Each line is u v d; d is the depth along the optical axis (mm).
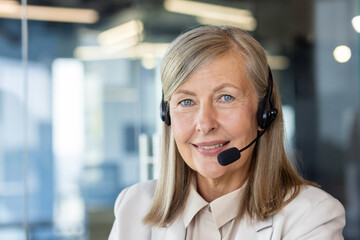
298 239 1297
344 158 4590
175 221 1436
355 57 4594
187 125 1323
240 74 1296
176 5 4492
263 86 1345
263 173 1386
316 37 4605
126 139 4418
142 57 4434
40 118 4441
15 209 4520
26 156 4430
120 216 1521
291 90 4578
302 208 1328
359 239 4641
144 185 1602
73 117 4441
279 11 4582
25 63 4418
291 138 4578
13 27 4469
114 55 4441
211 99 1298
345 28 4605
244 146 1322
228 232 1371
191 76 1288
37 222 4465
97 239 4488
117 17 4469
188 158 1360
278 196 1365
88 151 4426
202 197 1446
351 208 4645
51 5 4465
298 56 4598
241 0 4547
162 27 4469
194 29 1326
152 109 4410
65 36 4461
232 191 1399
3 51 4449
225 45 1288
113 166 4422
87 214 4477
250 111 1324
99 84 4438
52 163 4445
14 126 4453
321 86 4602
